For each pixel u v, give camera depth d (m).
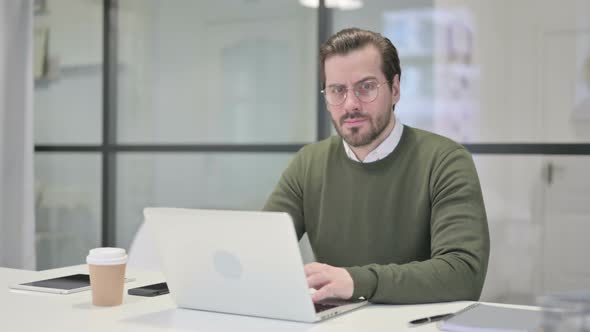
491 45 2.73
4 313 1.28
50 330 1.14
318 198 1.91
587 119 2.59
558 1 2.62
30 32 3.39
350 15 2.99
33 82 3.51
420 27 2.85
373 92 1.73
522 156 2.69
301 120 3.10
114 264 1.34
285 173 2.00
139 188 3.50
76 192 3.65
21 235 3.42
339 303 1.31
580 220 2.61
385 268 1.37
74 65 3.65
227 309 1.27
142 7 3.48
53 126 3.72
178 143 3.40
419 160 1.77
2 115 3.35
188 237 1.24
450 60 2.80
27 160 3.42
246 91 3.23
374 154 1.80
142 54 3.48
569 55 2.61
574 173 2.62
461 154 1.73
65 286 1.52
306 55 3.08
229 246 1.20
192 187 3.36
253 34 3.21
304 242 3.07
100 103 3.58
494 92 2.73
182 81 3.38
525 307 1.27
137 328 1.15
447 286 1.39
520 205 2.70
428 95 2.84
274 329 1.15
